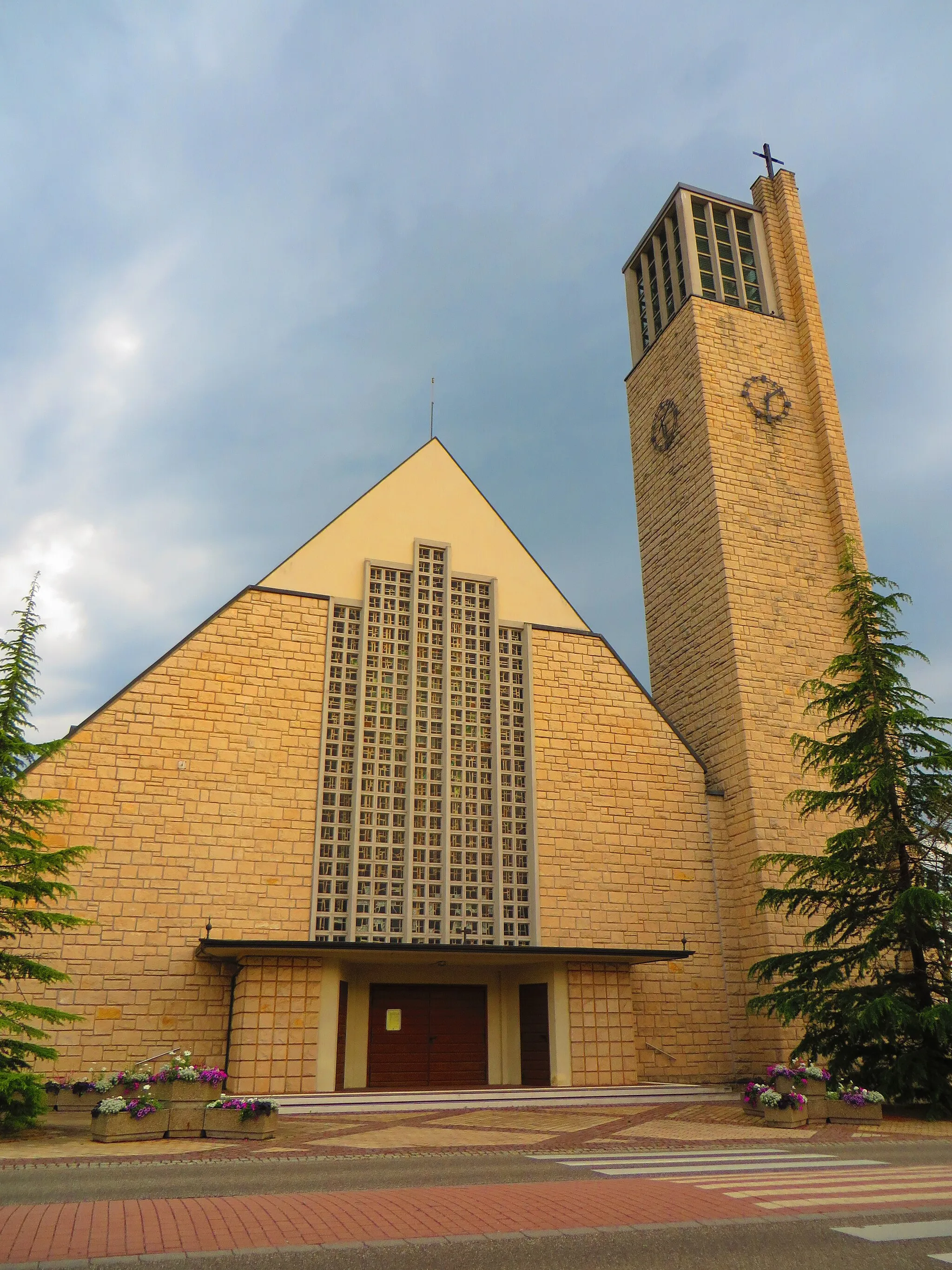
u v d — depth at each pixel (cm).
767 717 2503
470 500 2586
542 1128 1509
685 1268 636
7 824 1891
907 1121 1620
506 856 2275
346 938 2070
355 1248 669
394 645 2369
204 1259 636
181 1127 1370
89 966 1884
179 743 2088
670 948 2306
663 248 3281
